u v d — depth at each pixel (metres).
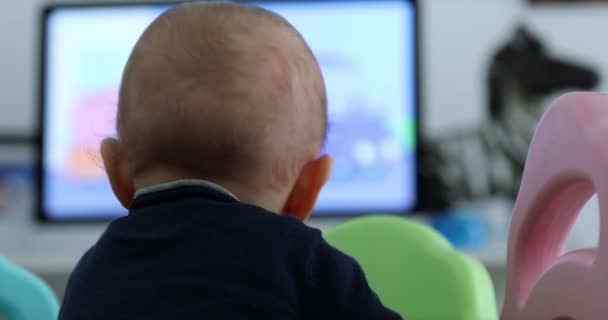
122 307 0.68
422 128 1.91
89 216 1.94
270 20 0.77
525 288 0.76
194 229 0.70
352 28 1.94
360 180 1.92
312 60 0.77
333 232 0.95
